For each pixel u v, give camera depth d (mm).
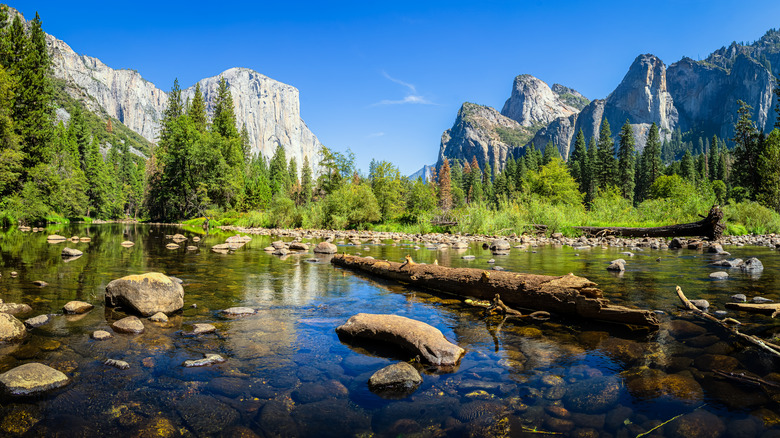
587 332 4047
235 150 61406
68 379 2754
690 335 3879
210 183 52500
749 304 4816
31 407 2371
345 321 4473
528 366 3125
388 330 3639
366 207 32219
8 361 3053
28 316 4371
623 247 15664
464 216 25500
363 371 3035
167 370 2975
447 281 6098
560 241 18703
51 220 42688
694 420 2236
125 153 94625
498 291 5332
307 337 3875
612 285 6645
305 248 13453
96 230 28141
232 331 4027
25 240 16047
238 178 58875
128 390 2631
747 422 2217
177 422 2230
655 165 80938
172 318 4512
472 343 3705
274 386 2744
